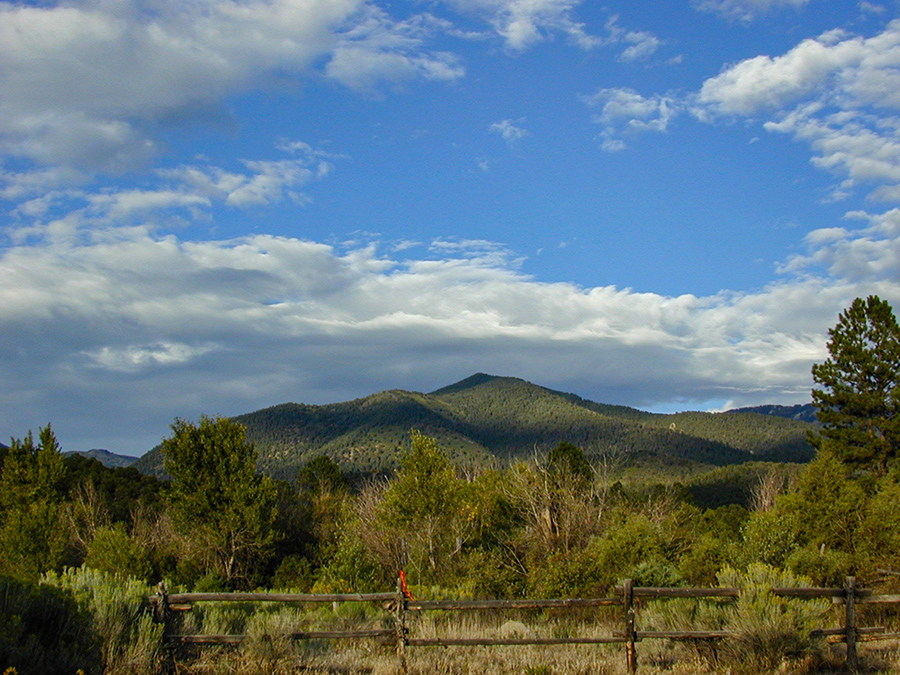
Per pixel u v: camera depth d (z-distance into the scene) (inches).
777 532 708.0
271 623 358.3
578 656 375.9
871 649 405.7
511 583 908.0
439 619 470.0
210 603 432.1
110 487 2234.3
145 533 1540.4
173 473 1331.2
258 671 331.0
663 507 1206.3
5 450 1854.1
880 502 738.2
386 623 435.2
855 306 1521.9
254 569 1352.1
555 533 1141.1
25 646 277.9
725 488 2445.9
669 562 735.1
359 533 1232.2
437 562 1114.7
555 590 797.2
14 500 1363.2
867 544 703.7
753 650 357.1
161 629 329.4
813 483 776.9
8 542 1223.5
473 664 353.1
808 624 361.7
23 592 301.3
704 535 963.3
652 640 408.5
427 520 1132.5
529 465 1243.8
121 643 320.8
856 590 373.7
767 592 368.5
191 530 1326.3
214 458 1330.0
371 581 986.1
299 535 1595.7
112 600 326.6
